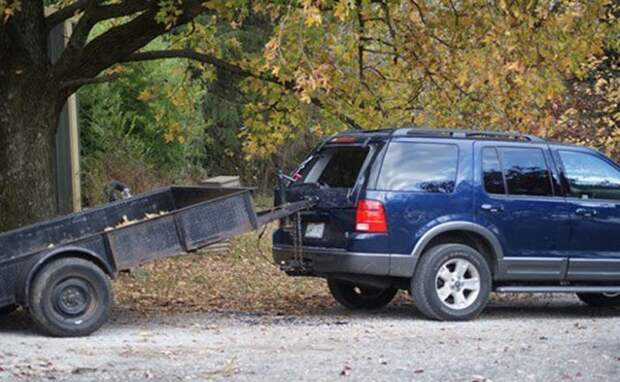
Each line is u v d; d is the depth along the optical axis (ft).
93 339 32.53
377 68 50.96
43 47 43.45
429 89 49.55
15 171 43.27
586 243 40.14
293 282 55.83
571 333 34.76
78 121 71.05
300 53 39.99
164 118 62.49
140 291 49.52
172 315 40.06
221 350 30.40
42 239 36.81
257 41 99.35
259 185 112.78
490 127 47.03
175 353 29.73
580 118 61.52
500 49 42.93
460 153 38.42
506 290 38.93
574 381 25.94
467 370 27.20
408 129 38.47
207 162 109.91
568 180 40.27
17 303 32.71
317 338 33.14
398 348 30.91
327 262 37.50
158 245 34.63
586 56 48.06
